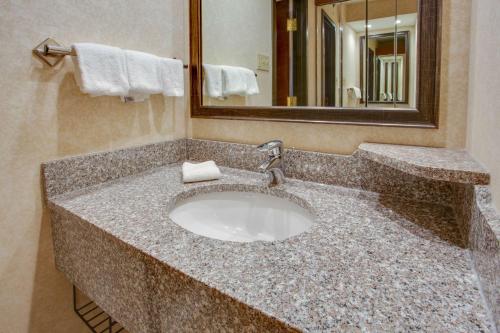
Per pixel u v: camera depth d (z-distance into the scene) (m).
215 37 1.20
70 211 0.80
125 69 0.97
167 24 1.20
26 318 0.90
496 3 0.50
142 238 0.64
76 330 1.04
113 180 1.05
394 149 0.80
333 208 0.79
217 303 0.47
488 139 0.54
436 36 0.78
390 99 0.86
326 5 0.93
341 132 0.96
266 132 1.11
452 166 0.60
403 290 0.45
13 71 0.81
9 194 0.83
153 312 0.60
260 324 0.42
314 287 0.46
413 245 0.59
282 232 0.95
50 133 0.90
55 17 0.87
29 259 0.89
